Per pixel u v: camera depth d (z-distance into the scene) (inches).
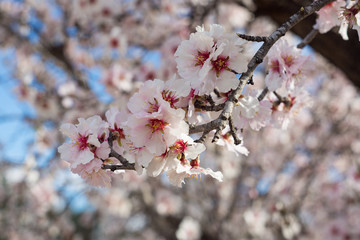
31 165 227.0
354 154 273.3
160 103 47.0
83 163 48.3
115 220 364.5
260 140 283.1
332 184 258.1
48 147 220.5
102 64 225.6
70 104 204.5
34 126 216.7
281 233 235.6
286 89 67.2
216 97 58.8
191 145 46.3
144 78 179.9
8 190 256.7
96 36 209.9
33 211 264.8
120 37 196.5
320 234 236.7
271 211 225.6
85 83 218.1
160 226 244.8
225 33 49.9
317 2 51.4
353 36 97.9
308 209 287.3
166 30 191.8
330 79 276.7
